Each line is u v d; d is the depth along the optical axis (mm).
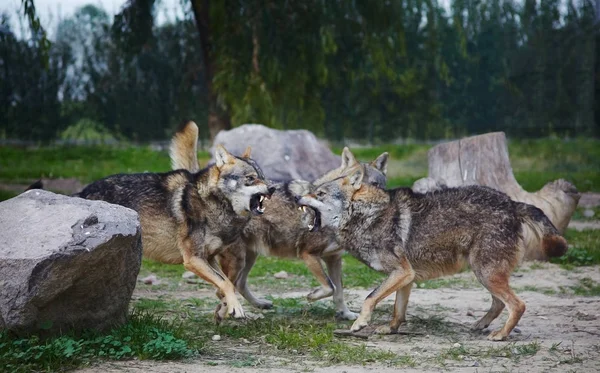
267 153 20578
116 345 6844
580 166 32594
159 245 8797
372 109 37625
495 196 8586
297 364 6918
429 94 38000
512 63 37750
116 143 39219
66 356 6324
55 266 6379
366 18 28719
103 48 39312
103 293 7098
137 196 8812
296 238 9695
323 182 9430
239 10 27938
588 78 37031
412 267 8664
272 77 27500
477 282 12414
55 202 7188
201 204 8719
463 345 7859
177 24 36719
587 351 7512
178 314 9367
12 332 6445
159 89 38375
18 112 37656
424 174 29594
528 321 9336
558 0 37188
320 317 9625
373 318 9602
